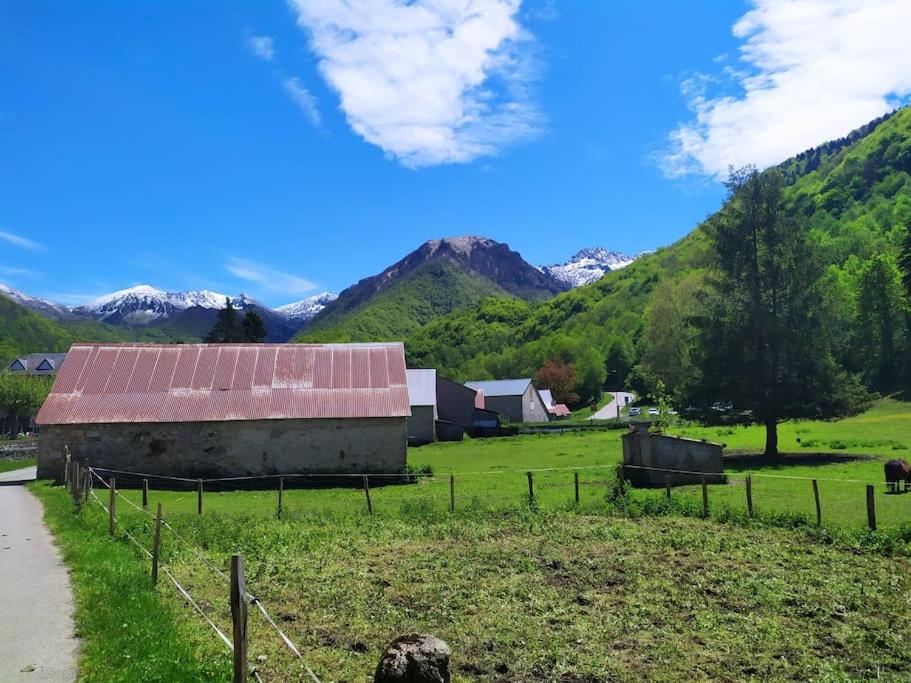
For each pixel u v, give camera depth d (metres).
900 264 92.56
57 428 36.41
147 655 8.05
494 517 20.62
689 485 28.05
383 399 39.19
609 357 147.62
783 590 12.28
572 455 45.53
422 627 10.34
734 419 42.22
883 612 11.06
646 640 9.80
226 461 37.22
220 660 8.16
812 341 40.44
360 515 21.78
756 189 42.19
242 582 6.36
